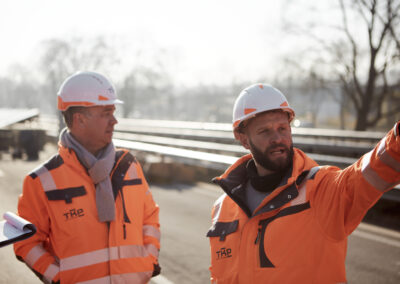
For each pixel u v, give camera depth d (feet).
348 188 4.90
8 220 6.27
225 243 6.09
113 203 7.04
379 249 17.06
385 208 22.77
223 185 6.20
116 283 6.90
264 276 5.45
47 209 6.94
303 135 45.88
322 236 5.23
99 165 6.97
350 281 13.98
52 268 6.80
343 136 41.04
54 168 7.10
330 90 85.97
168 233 19.45
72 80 7.30
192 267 15.20
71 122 7.30
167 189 30.55
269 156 5.76
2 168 41.04
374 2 69.77
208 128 53.98
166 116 339.77
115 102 7.28
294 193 5.46
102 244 6.98
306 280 5.23
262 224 5.65
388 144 4.33
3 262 15.81
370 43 72.33
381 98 76.02
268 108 5.69
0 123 57.77
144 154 37.86
